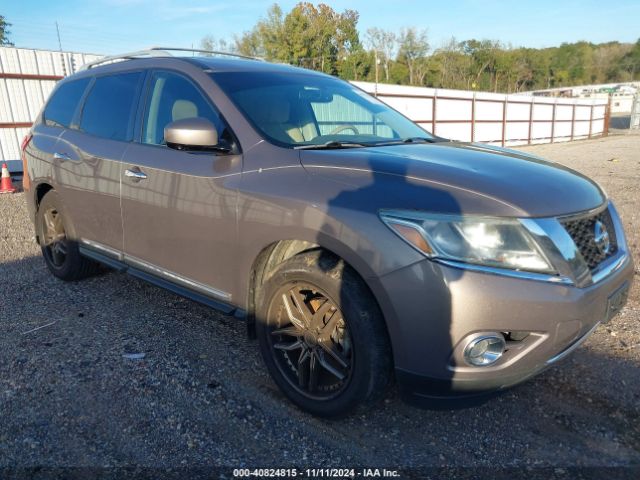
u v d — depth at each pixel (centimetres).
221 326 372
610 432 256
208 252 297
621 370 312
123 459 233
